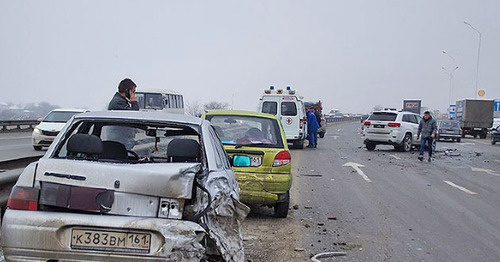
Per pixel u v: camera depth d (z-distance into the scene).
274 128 9.12
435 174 16.83
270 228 8.37
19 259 4.30
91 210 4.31
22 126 35.59
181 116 5.69
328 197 11.75
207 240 4.51
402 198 11.88
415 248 7.45
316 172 16.45
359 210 10.26
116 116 5.40
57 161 4.54
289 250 7.06
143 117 5.43
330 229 8.48
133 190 4.32
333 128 60.84
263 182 8.49
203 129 5.42
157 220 4.26
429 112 21.16
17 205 4.38
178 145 5.02
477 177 16.47
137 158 5.77
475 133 50.94
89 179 4.36
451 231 8.63
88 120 5.32
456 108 57.19
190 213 4.45
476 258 7.02
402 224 9.05
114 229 4.24
